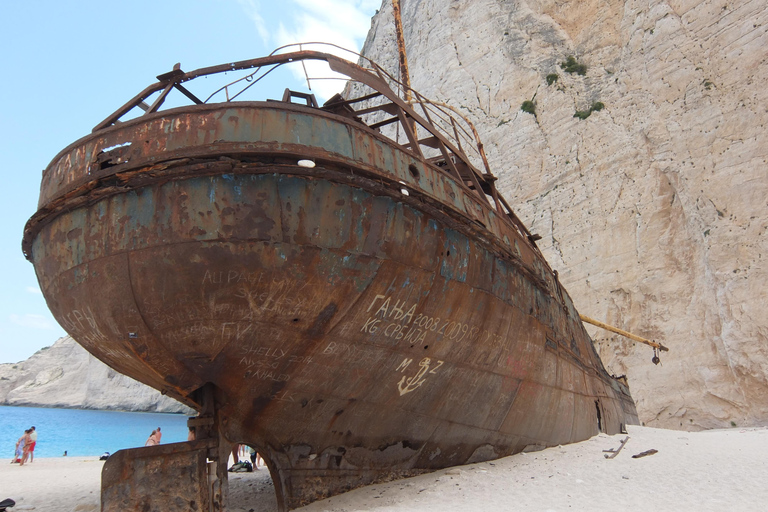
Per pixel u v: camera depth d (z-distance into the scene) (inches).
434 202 252.2
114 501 199.5
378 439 268.1
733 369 882.1
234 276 200.5
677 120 1063.6
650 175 1067.9
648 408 951.6
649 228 1040.2
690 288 973.8
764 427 785.6
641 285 1018.7
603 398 567.2
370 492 253.1
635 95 1151.6
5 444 1589.6
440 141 339.3
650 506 219.8
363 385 250.1
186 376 221.0
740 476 282.8
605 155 1145.4
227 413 230.2
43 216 222.4
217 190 198.8
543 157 1252.5
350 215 219.3
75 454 1204.5
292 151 203.9
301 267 208.8
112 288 203.8
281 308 212.4
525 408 359.3
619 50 1235.9
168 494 207.0
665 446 427.2
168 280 198.7
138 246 198.1
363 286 227.6
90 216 208.1
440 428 294.0
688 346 946.1
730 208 950.4
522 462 333.1
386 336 245.4
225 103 206.2
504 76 1405.0
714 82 1041.5
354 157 221.9
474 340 291.9
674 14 1154.0
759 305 874.1
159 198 198.8
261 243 200.7
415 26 1797.5
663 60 1130.0
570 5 1379.2
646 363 983.0
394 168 239.6
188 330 207.5
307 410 242.2
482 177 408.2
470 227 273.1
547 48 1371.8
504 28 1482.5
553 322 413.7
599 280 1067.9
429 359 269.4
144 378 245.3
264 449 239.6
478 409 313.0
